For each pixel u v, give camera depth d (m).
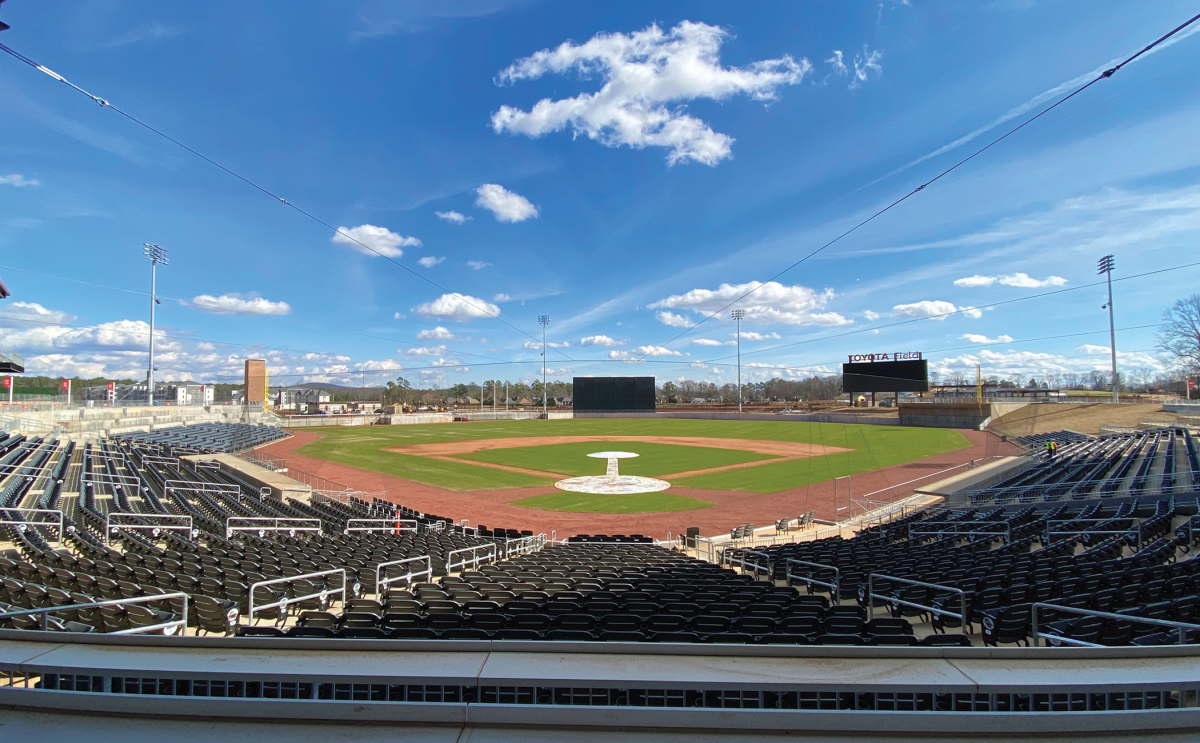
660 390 189.50
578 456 48.88
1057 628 7.65
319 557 14.65
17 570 11.10
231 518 19.19
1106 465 31.78
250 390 87.56
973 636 9.44
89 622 8.24
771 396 149.38
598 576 13.12
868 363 80.38
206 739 3.06
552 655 3.78
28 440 38.47
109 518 17.22
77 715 3.26
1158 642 7.25
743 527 21.53
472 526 24.55
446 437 67.44
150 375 60.94
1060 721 3.14
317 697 3.40
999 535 17.38
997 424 67.62
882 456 47.19
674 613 8.76
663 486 34.31
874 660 3.71
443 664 3.58
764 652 3.77
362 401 150.88
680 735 3.16
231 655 3.70
